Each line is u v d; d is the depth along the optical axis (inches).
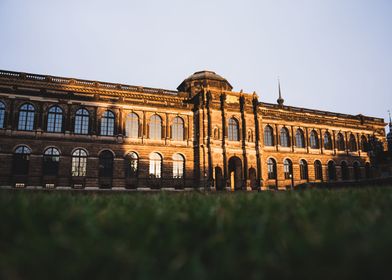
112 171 1812.3
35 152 1676.9
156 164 1920.5
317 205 252.2
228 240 181.9
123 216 212.1
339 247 146.9
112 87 2057.1
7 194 308.5
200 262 159.6
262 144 2091.5
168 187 1898.4
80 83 1988.2
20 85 1830.7
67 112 1776.6
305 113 2596.0
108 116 1875.0
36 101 1727.4
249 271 148.3
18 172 1641.2
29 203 242.8
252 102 2140.7
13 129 1658.5
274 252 160.7
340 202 267.4
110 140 1835.6
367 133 2711.6
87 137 1791.3
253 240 172.4
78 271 143.0
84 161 1766.7
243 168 1996.8
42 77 1910.7
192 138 2007.9
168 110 1999.3
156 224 198.5
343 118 2768.2
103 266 147.6
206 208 237.3
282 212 228.7
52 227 189.3
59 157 1721.2
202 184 1862.7
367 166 2642.7
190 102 2170.3
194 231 199.0
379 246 137.2
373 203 259.3
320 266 138.2
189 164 1964.8
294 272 138.4
